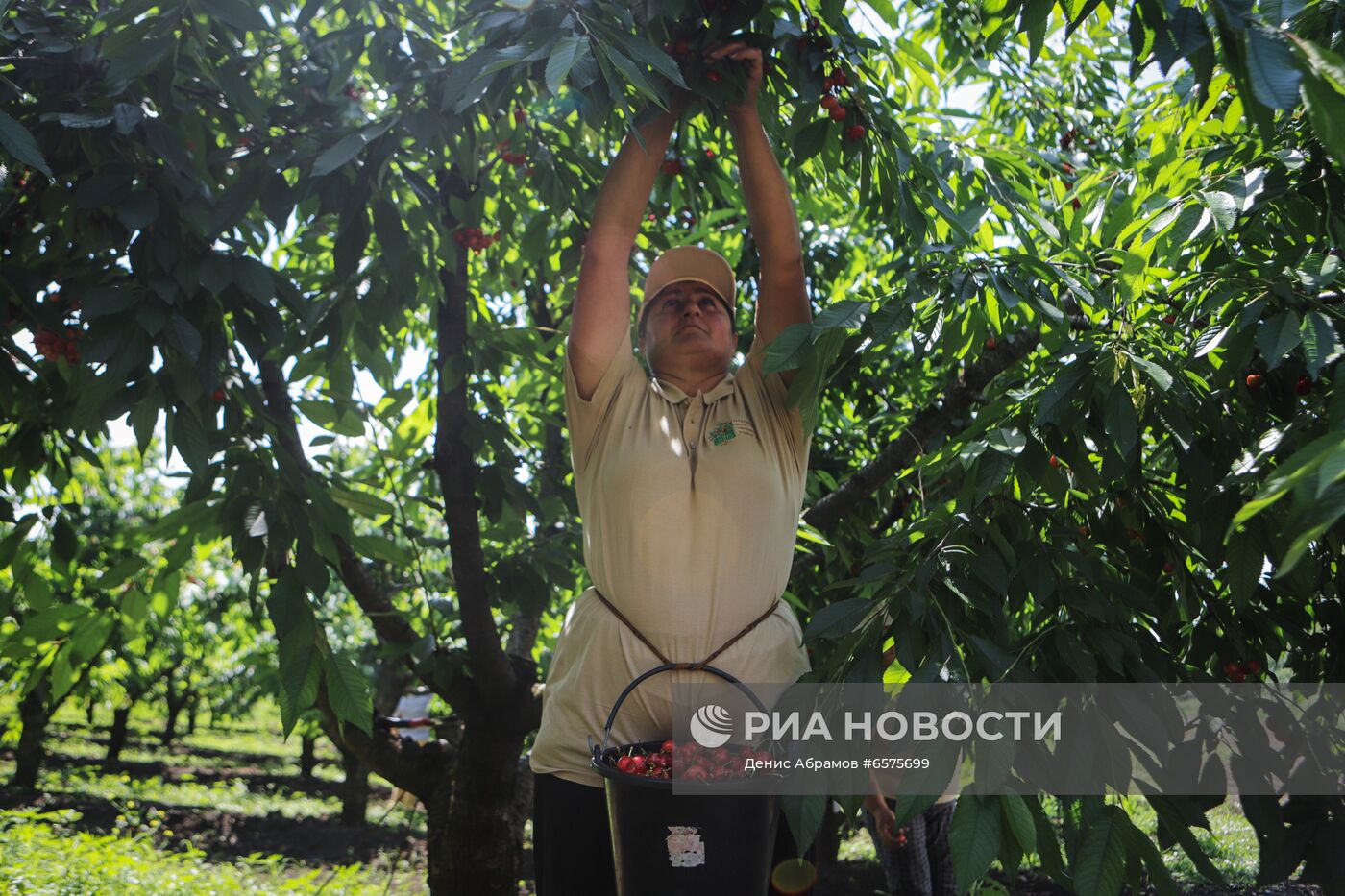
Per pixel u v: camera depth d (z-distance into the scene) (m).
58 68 2.60
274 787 16.62
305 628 2.58
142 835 9.65
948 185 2.79
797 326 1.93
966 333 2.40
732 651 2.08
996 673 1.75
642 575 2.08
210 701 22.77
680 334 2.34
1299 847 1.74
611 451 2.18
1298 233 2.13
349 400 3.45
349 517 2.90
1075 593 1.92
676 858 1.73
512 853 3.85
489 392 3.66
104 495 12.35
